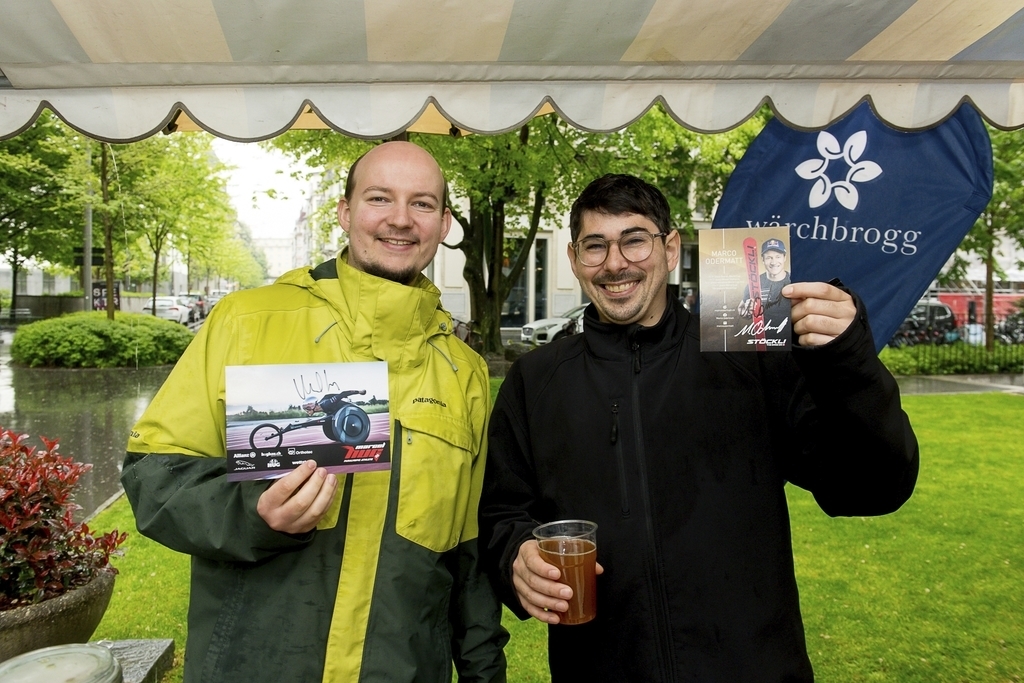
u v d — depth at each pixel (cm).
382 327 155
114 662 184
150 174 1470
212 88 218
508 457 182
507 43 209
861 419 133
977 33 214
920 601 352
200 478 143
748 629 150
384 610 144
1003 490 539
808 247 322
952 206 311
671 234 173
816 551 418
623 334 172
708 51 220
